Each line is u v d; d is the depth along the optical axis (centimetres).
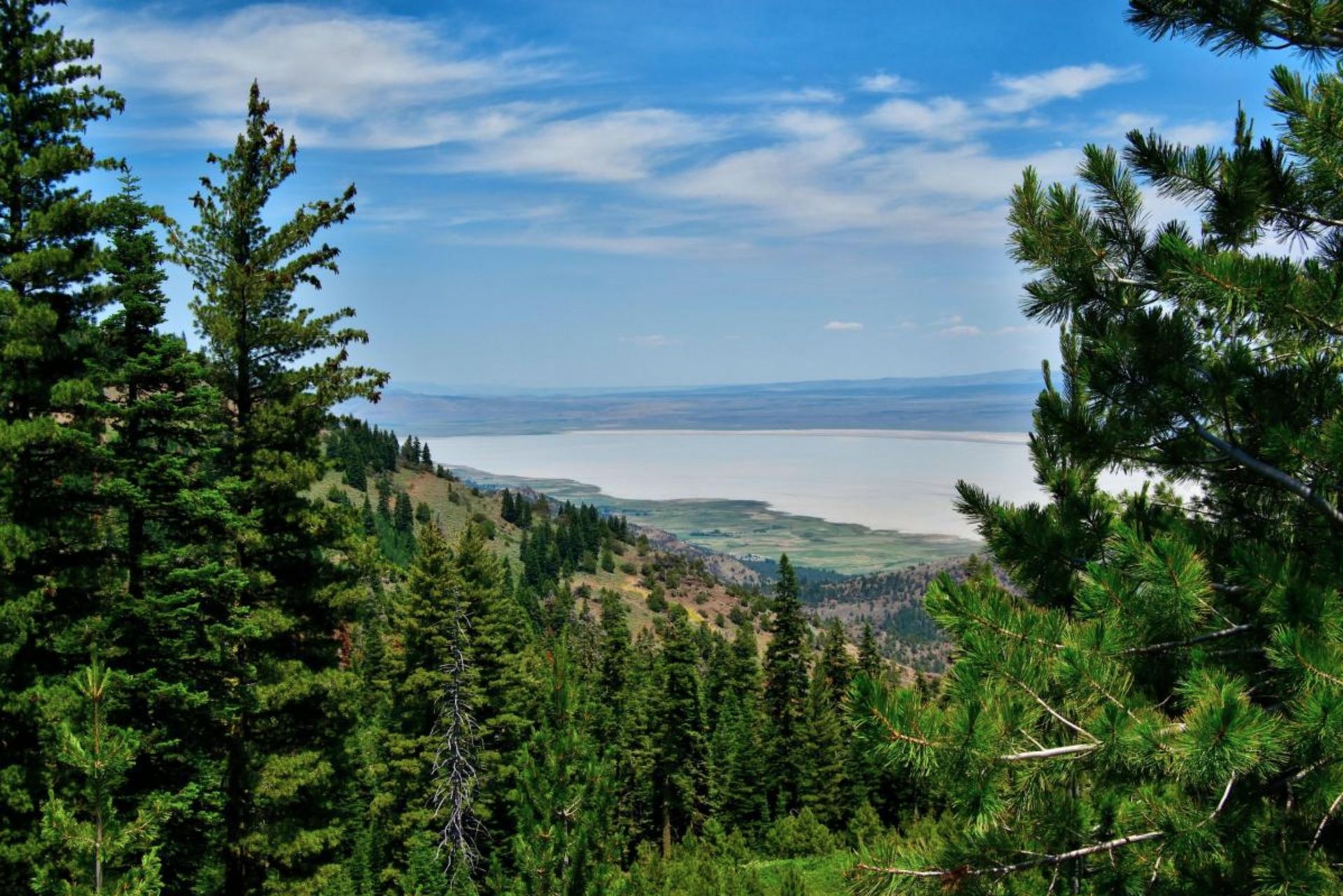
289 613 1744
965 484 929
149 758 1541
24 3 1547
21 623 1380
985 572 887
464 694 2944
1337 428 649
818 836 4222
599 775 1296
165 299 1650
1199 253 672
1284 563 640
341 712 1809
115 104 1641
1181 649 706
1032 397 954
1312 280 661
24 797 1270
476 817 2870
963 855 645
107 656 1473
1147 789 632
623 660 5662
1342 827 618
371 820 2997
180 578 1523
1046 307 891
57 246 1548
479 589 3375
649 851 2911
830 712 5122
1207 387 732
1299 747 542
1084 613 699
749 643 6134
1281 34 712
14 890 1213
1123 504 882
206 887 1606
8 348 1435
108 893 858
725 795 5078
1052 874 641
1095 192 844
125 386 1625
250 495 1712
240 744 1700
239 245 1752
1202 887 625
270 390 1786
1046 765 598
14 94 1543
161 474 1561
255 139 1728
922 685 648
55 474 1534
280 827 1711
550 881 1227
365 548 1784
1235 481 781
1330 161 688
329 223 1791
